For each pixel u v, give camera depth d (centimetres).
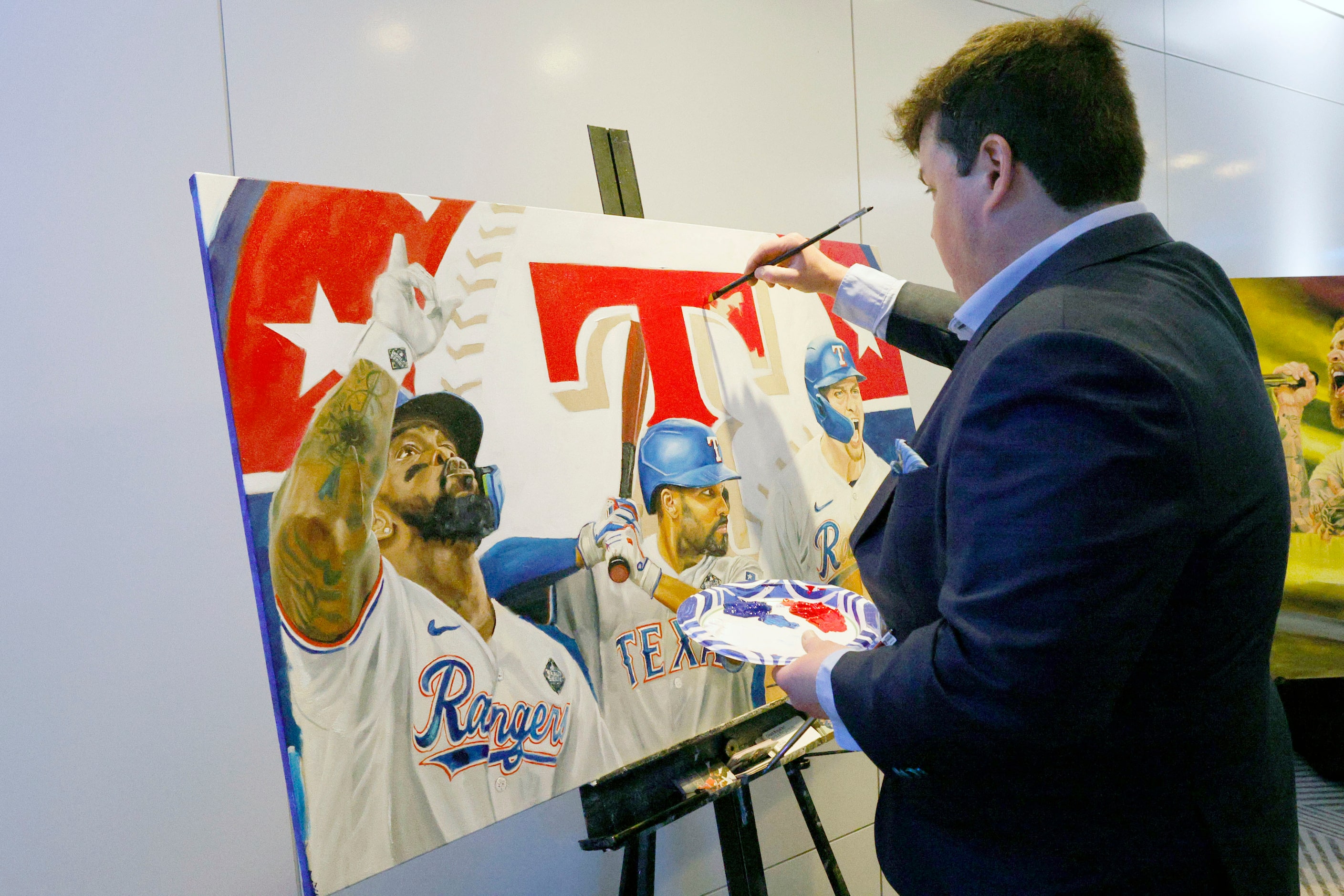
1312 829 191
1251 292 181
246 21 113
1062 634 53
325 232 75
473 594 82
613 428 97
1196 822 64
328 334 74
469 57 129
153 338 111
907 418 135
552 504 90
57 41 102
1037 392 55
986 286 73
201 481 116
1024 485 55
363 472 75
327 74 118
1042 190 68
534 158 136
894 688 64
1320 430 182
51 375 105
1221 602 61
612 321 99
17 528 103
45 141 103
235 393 68
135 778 112
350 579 74
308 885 68
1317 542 181
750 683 105
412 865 126
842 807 175
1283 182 265
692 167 152
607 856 146
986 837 71
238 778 119
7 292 102
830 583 118
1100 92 65
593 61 141
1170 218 235
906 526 76
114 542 109
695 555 102
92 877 109
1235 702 64
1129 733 63
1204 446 56
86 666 108
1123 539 53
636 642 95
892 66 179
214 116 112
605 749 90
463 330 85
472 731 80
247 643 120
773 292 119
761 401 114
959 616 59
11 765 103
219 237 68
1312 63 272
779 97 163
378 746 74
